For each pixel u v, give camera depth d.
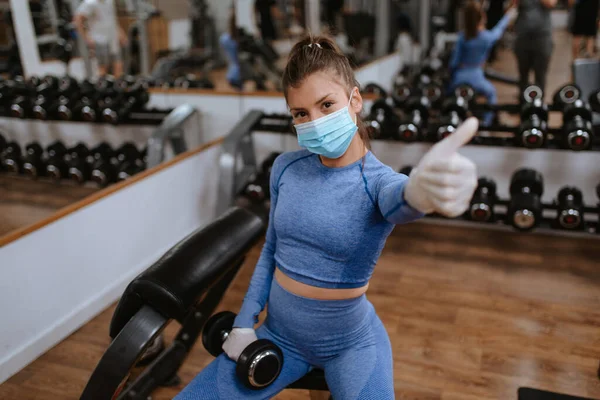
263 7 4.57
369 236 0.96
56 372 1.89
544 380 1.75
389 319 2.13
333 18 4.97
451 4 5.17
